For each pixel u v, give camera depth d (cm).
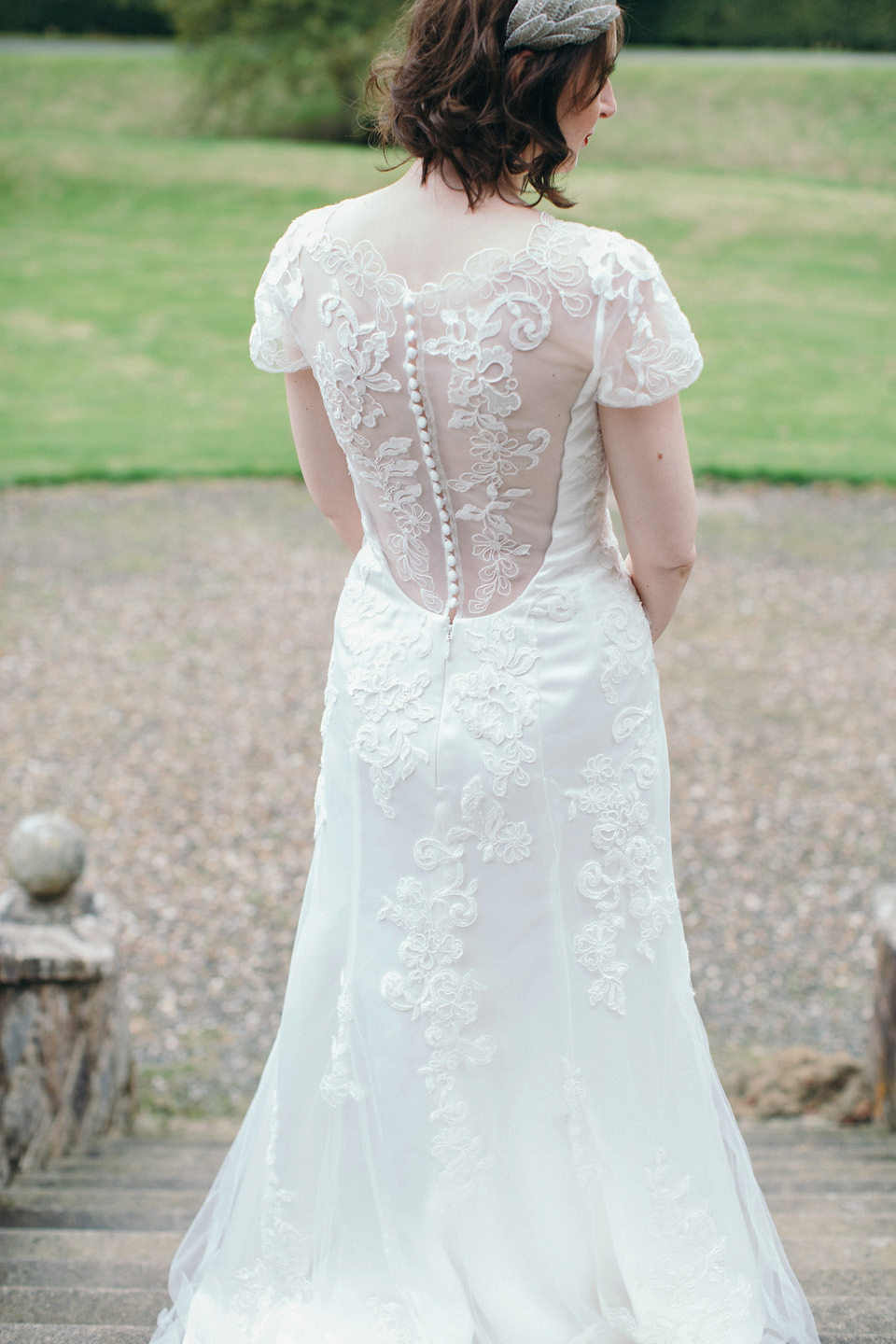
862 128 1925
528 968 159
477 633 155
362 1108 166
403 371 142
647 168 1861
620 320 135
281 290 152
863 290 1423
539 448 143
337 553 864
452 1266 165
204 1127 391
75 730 646
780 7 2256
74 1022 338
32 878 337
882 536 878
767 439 1035
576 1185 164
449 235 138
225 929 501
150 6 2419
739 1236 175
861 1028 446
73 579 814
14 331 1266
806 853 545
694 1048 174
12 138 1859
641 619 162
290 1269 171
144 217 1631
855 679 695
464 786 155
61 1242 258
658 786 166
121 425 1069
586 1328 167
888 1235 256
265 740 640
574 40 129
